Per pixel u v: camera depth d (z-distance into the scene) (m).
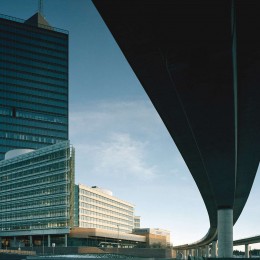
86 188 153.88
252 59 21.28
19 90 196.00
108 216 172.00
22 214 143.38
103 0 15.00
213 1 15.20
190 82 22.36
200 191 56.00
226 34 18.09
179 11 15.94
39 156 143.00
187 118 28.34
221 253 58.25
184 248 193.12
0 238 149.50
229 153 35.72
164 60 20.48
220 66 20.81
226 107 25.70
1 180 155.00
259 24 17.94
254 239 135.62
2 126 189.75
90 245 136.38
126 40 18.33
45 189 137.88
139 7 15.54
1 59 195.50
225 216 59.03
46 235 136.50
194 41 18.67
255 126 31.55
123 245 158.88
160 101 26.59
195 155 38.88
